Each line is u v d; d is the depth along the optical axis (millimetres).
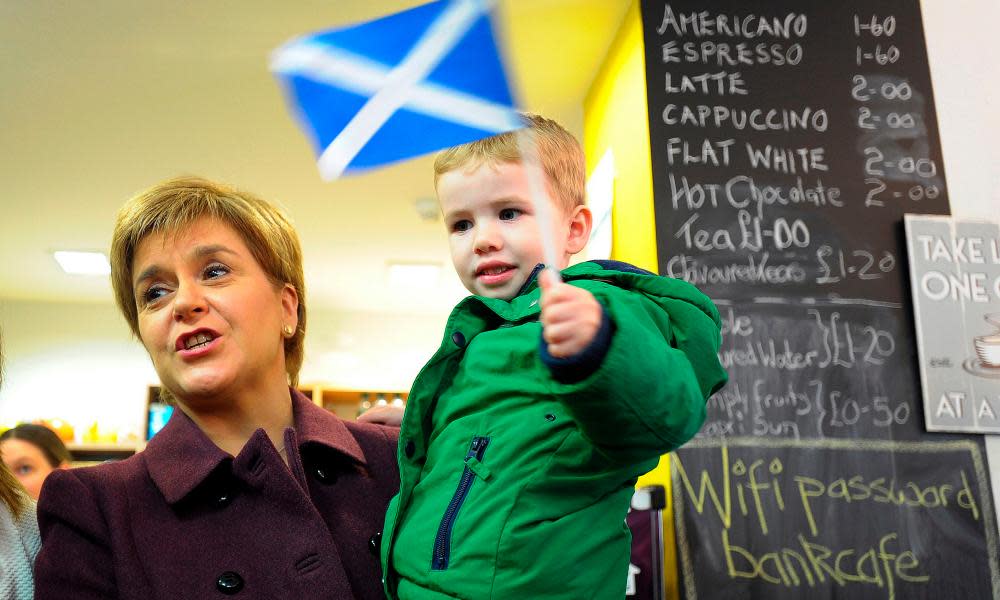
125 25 2867
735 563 2240
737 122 2570
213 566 1067
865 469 2355
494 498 990
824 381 2408
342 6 2766
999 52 2775
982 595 2311
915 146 2637
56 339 6164
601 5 2730
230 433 1189
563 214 1265
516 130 757
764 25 2664
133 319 1220
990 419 2428
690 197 2486
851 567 2275
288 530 1104
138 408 6102
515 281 1181
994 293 2521
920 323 2469
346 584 1094
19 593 1300
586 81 3176
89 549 1068
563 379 763
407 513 1087
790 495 2309
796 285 2469
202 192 1189
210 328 1113
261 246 1204
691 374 834
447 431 1114
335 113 782
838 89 2648
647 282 1013
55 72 3146
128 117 3490
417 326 6562
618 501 1034
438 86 771
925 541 2324
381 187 4148
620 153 2791
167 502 1092
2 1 2732
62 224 4691
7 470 1395
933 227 2551
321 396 6066
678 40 2605
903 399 2428
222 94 3311
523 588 940
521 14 2752
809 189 2553
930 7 2775
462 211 1209
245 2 2740
